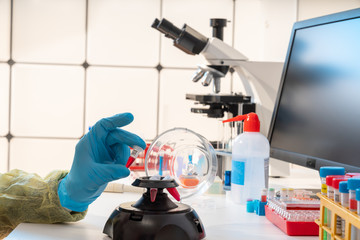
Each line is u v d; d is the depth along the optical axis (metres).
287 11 3.08
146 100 3.27
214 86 2.08
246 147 1.37
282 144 1.53
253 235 1.04
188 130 1.38
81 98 3.27
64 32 3.24
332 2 3.12
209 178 1.39
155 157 1.37
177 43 2.00
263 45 3.12
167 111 3.27
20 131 3.28
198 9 3.24
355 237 0.77
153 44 3.25
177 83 3.26
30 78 3.25
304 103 1.44
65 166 3.30
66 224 1.11
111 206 1.31
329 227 0.90
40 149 3.29
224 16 3.24
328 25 1.39
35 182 1.14
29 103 3.26
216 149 1.78
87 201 1.08
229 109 2.08
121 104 3.27
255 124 1.38
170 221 0.93
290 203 1.10
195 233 0.96
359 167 1.14
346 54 1.27
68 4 3.23
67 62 3.25
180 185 1.38
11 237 0.99
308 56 1.46
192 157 1.39
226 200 1.43
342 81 1.27
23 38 3.23
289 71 1.57
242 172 1.36
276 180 1.81
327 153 1.29
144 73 3.26
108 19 3.24
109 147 1.06
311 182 1.77
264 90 1.94
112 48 3.25
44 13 3.23
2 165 3.29
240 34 3.25
